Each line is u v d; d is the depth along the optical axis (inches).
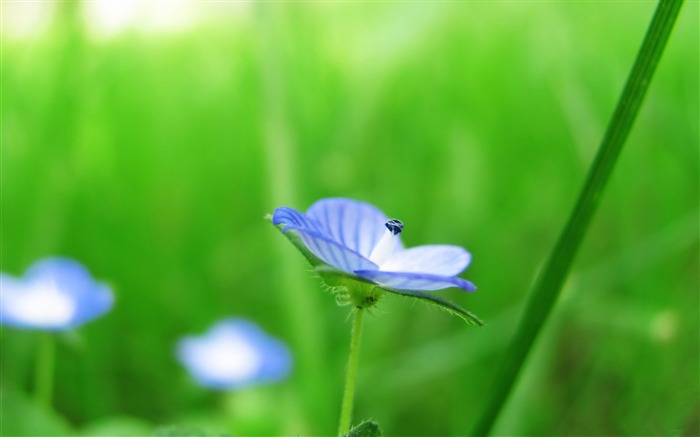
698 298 6.4
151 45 8.7
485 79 8.5
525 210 7.4
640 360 6.2
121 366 6.6
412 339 6.7
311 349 6.0
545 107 7.9
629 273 6.4
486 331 6.5
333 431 5.9
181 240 7.3
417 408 6.4
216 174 7.9
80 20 7.5
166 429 4.7
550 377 6.5
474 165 7.3
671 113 7.0
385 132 8.0
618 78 7.5
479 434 4.9
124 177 7.6
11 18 7.8
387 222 4.3
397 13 7.9
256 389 6.2
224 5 9.2
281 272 6.3
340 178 7.2
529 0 8.8
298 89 7.4
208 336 6.2
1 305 5.7
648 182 7.0
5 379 6.3
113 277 7.0
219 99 8.4
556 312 6.2
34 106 7.3
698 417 6.0
